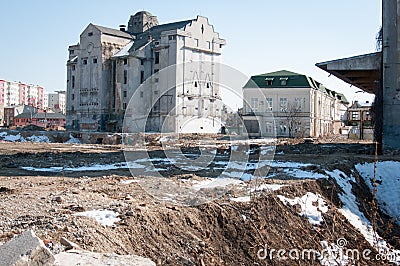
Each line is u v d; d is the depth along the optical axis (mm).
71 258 6660
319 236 12789
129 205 11211
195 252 9688
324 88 80688
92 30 74062
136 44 72562
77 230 8883
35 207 10984
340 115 98312
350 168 21047
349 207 16312
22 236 5820
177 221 10766
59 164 23516
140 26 84375
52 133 58656
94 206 11180
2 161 25250
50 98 191750
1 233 8672
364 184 20484
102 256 6840
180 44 65000
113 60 73062
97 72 73375
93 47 74000
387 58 27812
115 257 6789
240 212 12148
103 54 72750
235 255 10516
